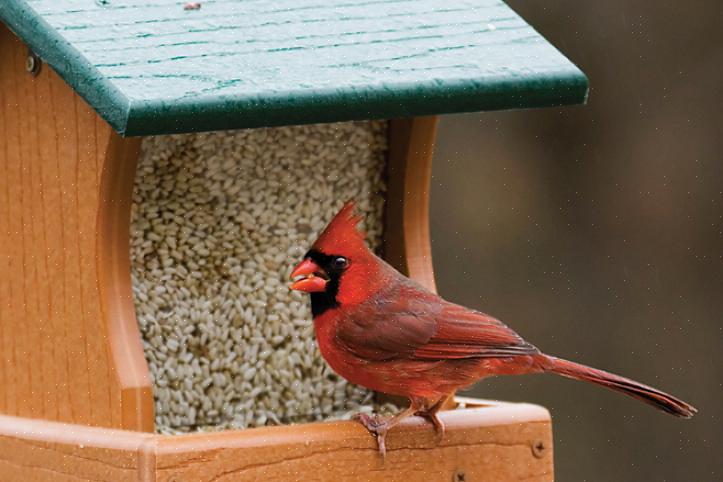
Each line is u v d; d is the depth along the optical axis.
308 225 9.26
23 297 8.66
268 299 9.15
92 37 8.04
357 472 8.28
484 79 8.35
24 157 8.60
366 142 9.41
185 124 7.68
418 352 8.55
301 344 9.23
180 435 7.93
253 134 9.09
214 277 9.01
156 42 8.11
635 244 13.92
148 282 8.83
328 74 8.12
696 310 13.76
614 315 13.88
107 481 7.88
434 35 8.70
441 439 8.54
